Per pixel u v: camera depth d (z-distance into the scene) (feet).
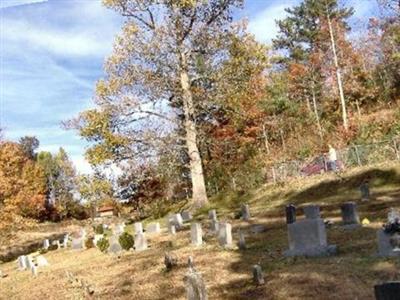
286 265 45.24
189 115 121.90
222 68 119.85
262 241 60.54
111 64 115.75
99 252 82.07
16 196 129.29
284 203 101.45
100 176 122.42
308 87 193.57
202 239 68.13
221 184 149.38
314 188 103.60
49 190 303.07
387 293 22.90
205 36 118.83
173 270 52.80
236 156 152.97
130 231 108.47
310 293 35.96
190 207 127.03
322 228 47.21
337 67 162.50
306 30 224.74
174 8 116.78
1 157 134.51
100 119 113.50
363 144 115.96
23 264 85.76
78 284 56.39
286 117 174.70
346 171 104.99
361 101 182.80
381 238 41.78
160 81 118.42
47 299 52.85
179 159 127.34
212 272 48.11
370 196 84.64
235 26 119.75
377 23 194.80
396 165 97.50
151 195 157.58
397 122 131.44
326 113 184.03
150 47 115.65
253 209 99.71
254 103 153.48
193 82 122.72
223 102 121.60
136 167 133.18
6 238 134.00
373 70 189.88
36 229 199.72
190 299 36.24
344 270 39.58
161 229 96.73
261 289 39.29
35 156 354.74
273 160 139.13
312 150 147.13
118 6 115.96
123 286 50.98
